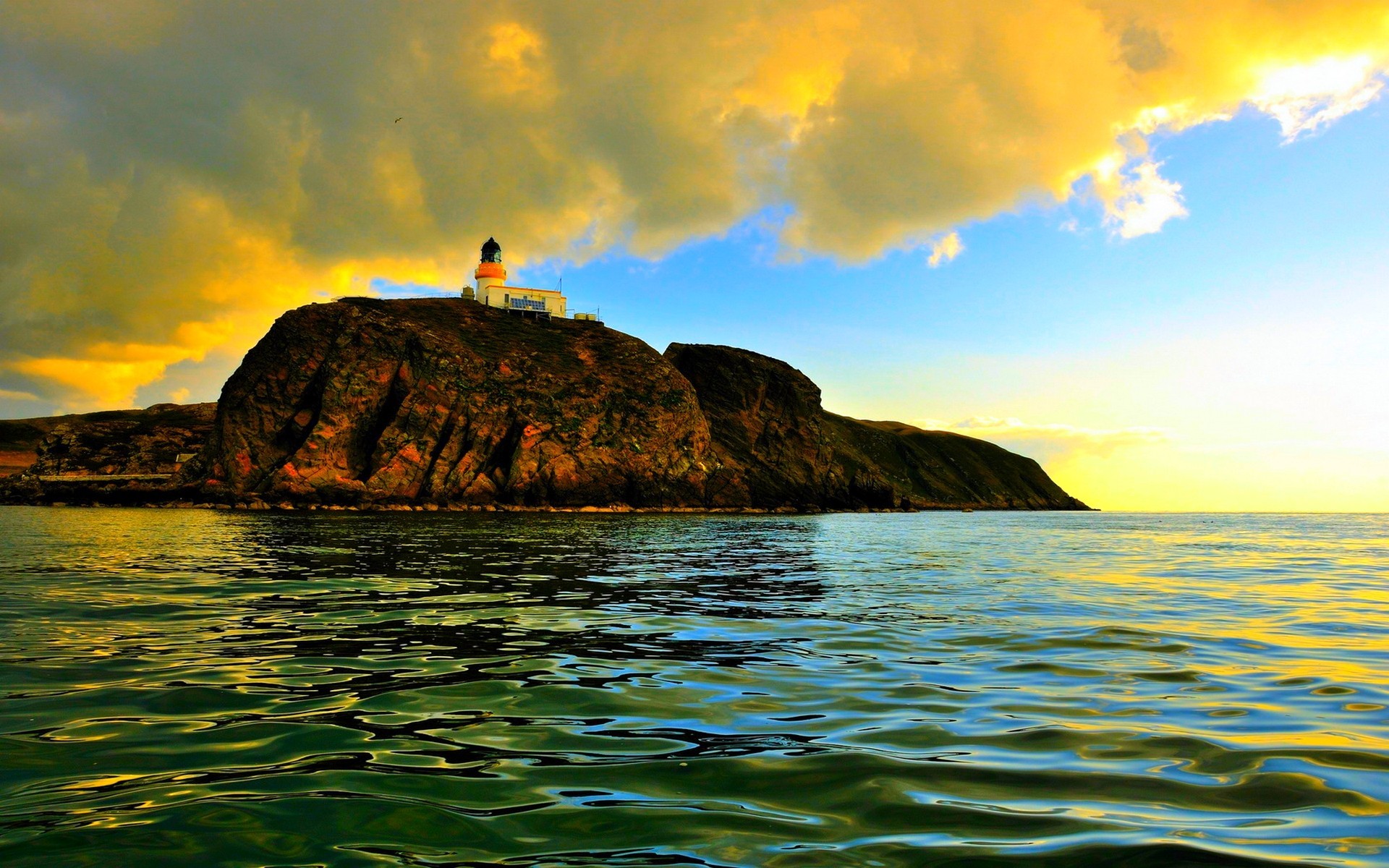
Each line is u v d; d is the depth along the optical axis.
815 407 123.19
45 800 4.63
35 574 17.92
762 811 4.55
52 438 114.19
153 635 10.20
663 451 94.69
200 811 4.49
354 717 6.49
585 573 19.84
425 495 81.69
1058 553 32.97
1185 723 6.37
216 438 88.38
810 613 13.05
